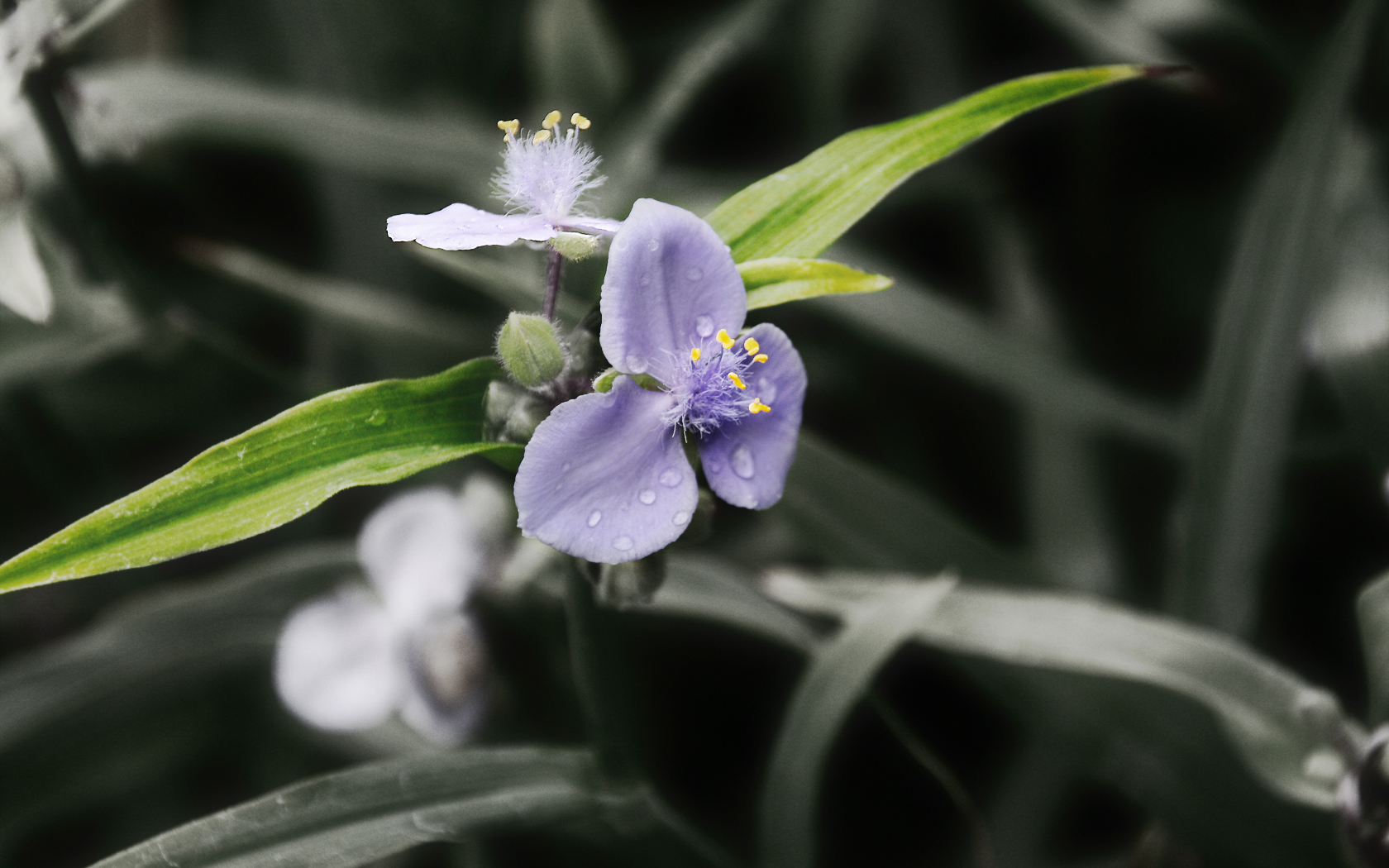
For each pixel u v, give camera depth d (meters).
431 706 0.52
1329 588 0.60
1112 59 0.65
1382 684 0.48
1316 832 0.50
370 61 0.66
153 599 0.52
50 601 0.57
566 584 0.46
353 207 0.63
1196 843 0.50
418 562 0.52
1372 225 0.54
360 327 0.54
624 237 0.43
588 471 0.43
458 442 0.44
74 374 0.59
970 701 0.60
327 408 0.44
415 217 0.44
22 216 0.48
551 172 0.44
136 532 0.43
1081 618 0.48
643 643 0.60
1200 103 0.70
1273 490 0.52
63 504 0.59
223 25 0.67
